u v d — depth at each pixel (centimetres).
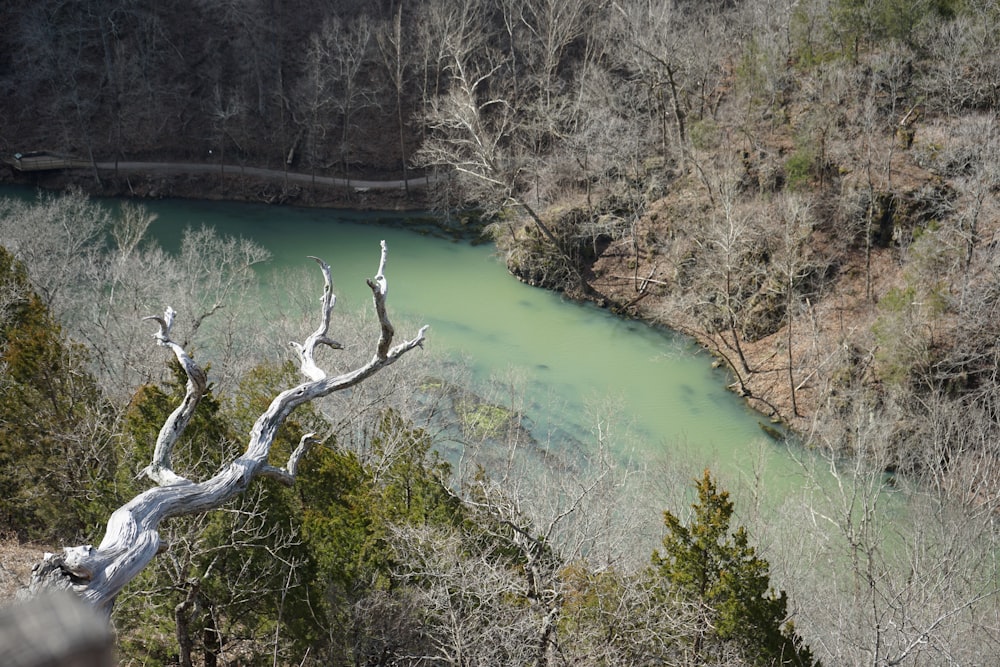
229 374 4166
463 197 7856
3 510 2806
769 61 6556
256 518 2288
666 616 2362
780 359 5575
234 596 2225
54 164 8156
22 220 5200
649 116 7212
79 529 2691
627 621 2355
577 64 8175
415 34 8538
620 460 4894
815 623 3136
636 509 3659
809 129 6078
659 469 4338
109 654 190
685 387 5628
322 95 8594
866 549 3344
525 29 8431
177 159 8550
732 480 4544
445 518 2672
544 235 6719
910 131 6091
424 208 8119
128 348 3828
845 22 6462
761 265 5862
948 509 3638
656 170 6938
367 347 4456
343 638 2286
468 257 7200
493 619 2298
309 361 982
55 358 2731
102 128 8600
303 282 6153
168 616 2258
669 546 2603
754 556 2556
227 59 8956
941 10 6425
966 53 6200
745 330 5838
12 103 8675
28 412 2695
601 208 6819
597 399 5431
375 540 2511
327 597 2327
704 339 5994
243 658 2470
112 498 2312
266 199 8181
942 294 5044
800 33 6675
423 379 4862
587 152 6769
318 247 7319
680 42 6512
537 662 2278
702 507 2592
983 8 6306
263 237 7475
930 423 4362
